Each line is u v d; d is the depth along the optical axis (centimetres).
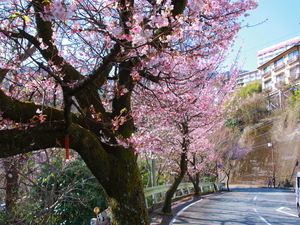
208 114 941
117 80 492
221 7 612
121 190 418
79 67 595
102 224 431
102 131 441
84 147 393
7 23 388
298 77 3588
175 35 306
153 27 317
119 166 421
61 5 239
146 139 412
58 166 661
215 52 595
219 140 2386
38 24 441
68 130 373
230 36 599
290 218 864
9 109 357
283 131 3488
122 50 353
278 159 3288
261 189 2577
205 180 2667
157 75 466
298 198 879
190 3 286
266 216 898
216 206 1139
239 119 4175
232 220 817
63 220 782
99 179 416
